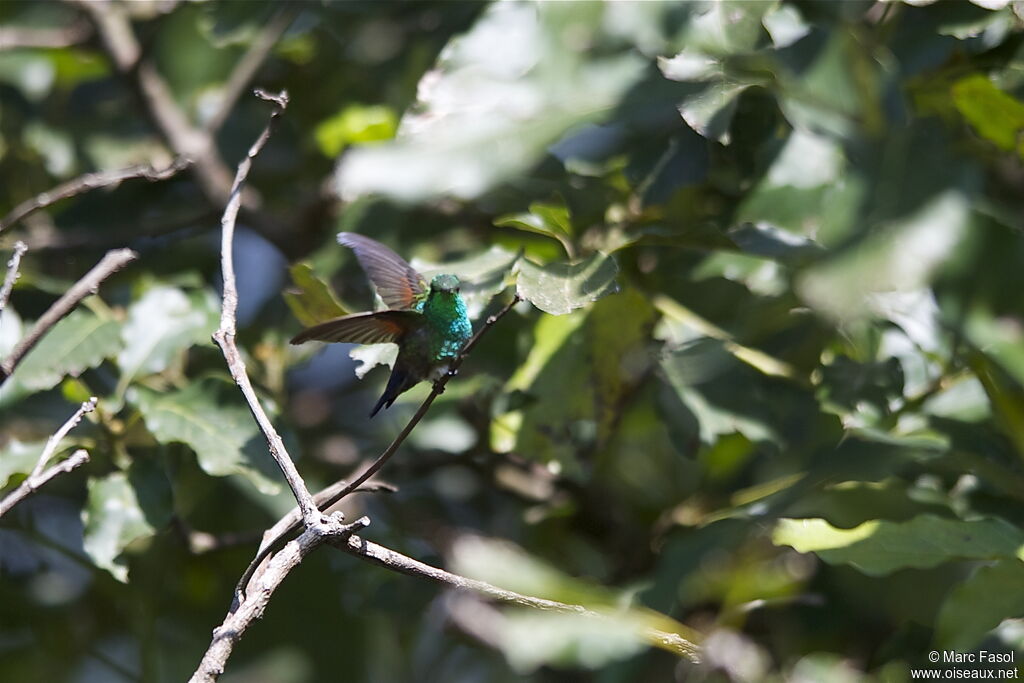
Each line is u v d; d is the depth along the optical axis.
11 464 5.46
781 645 5.54
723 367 5.50
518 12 5.49
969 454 5.44
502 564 5.47
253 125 5.76
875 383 5.49
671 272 5.52
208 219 5.67
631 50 5.48
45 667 5.68
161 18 5.68
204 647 5.69
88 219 5.72
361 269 5.58
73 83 5.75
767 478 5.57
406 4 5.62
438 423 5.57
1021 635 5.41
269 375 5.60
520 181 5.54
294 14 5.64
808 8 5.48
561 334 5.51
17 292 5.56
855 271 5.37
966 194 5.39
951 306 5.39
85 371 5.56
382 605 5.61
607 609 5.44
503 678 5.71
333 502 5.31
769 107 5.47
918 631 5.46
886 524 5.41
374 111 5.68
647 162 5.48
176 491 5.58
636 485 5.67
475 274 5.45
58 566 5.70
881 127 5.43
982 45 5.47
